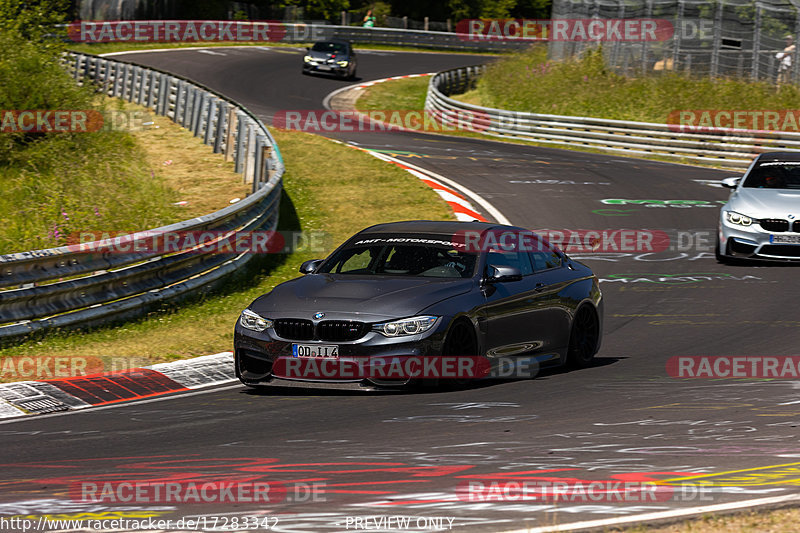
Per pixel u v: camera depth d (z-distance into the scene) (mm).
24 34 98750
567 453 24438
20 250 56500
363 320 30922
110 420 30000
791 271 57344
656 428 27172
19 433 28609
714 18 128875
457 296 32469
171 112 109062
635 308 49375
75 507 20484
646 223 71750
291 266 58000
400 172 86000
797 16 123000
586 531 17875
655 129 106312
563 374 36031
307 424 28469
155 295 46719
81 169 80188
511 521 18719
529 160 99125
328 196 76875
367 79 176500
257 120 83000
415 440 26094
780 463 23203
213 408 31250
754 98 120125
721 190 84875
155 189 75938
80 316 42656
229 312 47469
